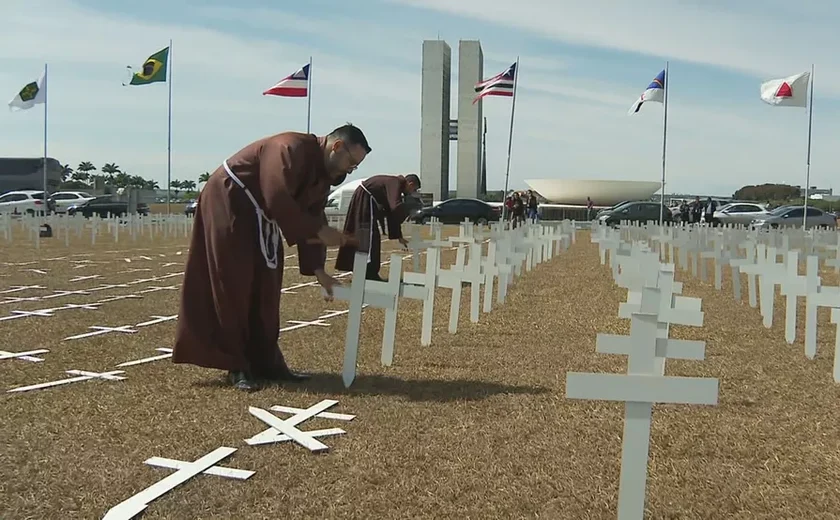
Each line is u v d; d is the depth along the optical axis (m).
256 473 3.99
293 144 5.38
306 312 9.38
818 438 4.66
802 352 7.18
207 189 5.58
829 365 6.62
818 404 5.40
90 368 6.21
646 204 39.91
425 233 28.92
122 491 3.74
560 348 7.23
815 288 7.43
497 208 39.72
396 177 11.38
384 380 5.94
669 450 4.45
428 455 4.27
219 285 5.50
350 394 5.51
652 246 17.47
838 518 3.57
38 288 11.37
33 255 17.56
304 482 3.88
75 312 9.06
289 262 16.91
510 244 11.81
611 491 3.81
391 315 6.40
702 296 11.20
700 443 4.55
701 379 2.78
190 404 5.19
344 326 8.40
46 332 7.72
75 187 83.44
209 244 5.53
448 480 3.92
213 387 5.64
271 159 5.36
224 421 4.82
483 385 5.79
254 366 5.89
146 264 15.56
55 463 4.08
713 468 4.17
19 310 9.16
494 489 3.82
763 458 4.33
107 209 42.66
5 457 4.16
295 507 3.60
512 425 4.79
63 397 5.31
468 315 9.27
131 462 4.11
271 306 5.78
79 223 23.66
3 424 4.70
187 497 3.69
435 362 6.60
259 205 5.54
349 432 4.64
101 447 4.34
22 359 6.48
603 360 6.68
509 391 5.61
